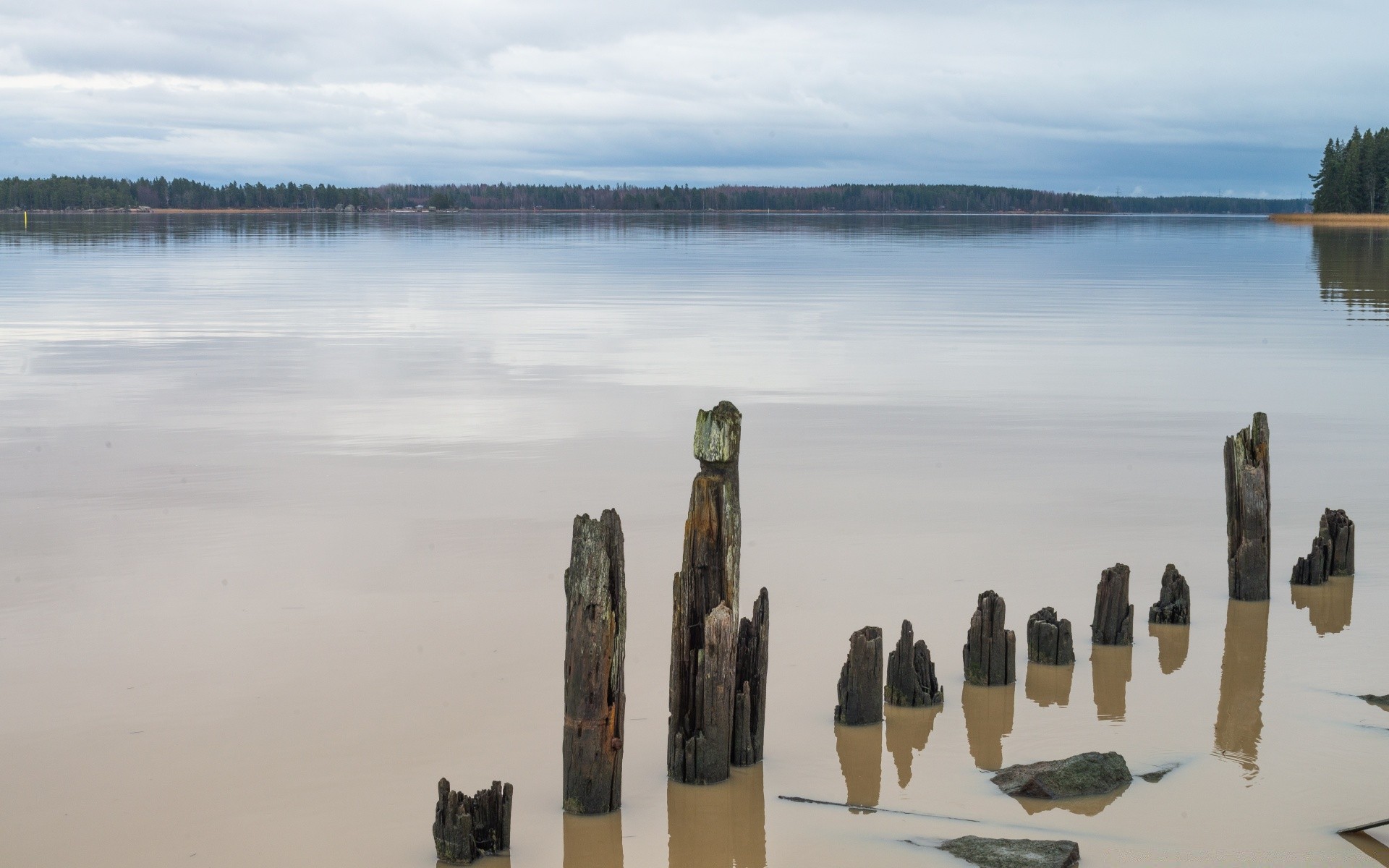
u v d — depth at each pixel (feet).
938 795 29.94
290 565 45.85
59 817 28.63
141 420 72.79
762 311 136.26
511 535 49.80
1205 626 40.57
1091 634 39.96
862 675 33.45
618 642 29.01
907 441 67.87
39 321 122.31
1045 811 29.07
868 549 48.21
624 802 29.86
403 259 238.07
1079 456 64.08
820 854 27.43
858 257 250.78
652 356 100.12
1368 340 111.14
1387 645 38.78
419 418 73.51
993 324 123.75
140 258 235.61
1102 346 107.04
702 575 30.37
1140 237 380.17
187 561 46.29
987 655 35.91
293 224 508.12
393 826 28.53
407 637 39.06
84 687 35.24
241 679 35.86
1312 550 44.21
